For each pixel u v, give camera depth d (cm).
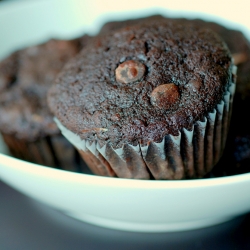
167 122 20
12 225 22
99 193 19
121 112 20
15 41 30
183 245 21
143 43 21
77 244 21
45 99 26
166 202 19
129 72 21
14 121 25
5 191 24
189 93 20
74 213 22
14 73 27
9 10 30
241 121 23
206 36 22
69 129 21
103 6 30
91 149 21
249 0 27
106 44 22
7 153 26
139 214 20
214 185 18
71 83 22
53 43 27
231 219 21
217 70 21
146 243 21
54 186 20
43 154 26
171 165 21
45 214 23
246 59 24
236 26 27
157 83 20
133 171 21
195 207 19
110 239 21
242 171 23
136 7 30
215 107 20
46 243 21
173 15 28
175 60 21
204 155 22
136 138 20
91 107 21
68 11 31
